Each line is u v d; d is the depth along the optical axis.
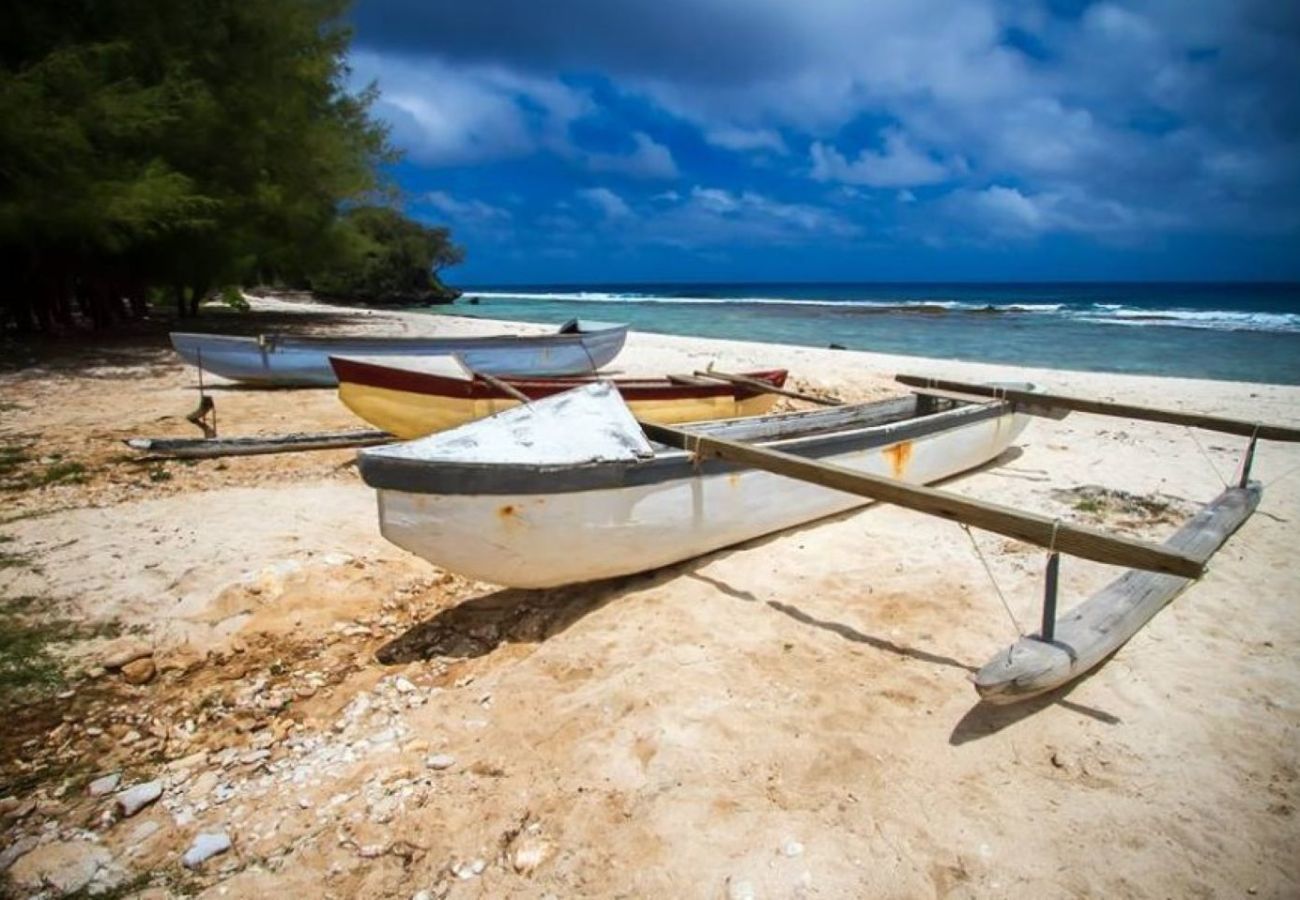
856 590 4.32
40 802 2.78
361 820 2.67
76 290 18.31
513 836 2.58
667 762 2.88
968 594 4.27
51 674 3.52
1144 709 3.19
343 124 21.39
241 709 3.34
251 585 4.23
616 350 13.09
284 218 19.06
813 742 2.99
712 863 2.42
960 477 6.76
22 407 9.63
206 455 7.23
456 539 3.70
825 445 5.20
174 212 14.69
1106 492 6.27
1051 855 2.43
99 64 13.45
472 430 4.09
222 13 15.95
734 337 25.16
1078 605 3.99
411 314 33.16
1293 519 5.55
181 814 2.72
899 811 2.63
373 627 4.03
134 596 4.22
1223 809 2.63
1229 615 4.02
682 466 4.32
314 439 7.67
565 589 4.41
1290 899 2.27
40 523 5.37
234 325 22.09
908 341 23.55
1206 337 23.97
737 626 3.90
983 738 3.01
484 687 3.47
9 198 12.38
